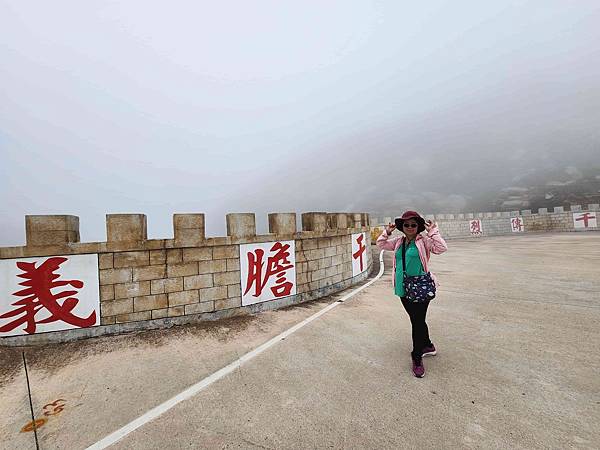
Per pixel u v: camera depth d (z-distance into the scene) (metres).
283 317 5.41
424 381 3.07
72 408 2.77
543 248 14.94
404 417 2.50
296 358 3.71
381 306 5.99
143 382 3.21
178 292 5.04
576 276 7.88
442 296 6.45
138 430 2.44
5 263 4.18
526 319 4.80
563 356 3.50
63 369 3.55
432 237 3.17
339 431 2.35
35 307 4.27
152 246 4.87
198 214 5.22
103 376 3.37
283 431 2.37
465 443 2.17
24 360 3.79
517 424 2.36
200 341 4.34
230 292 5.47
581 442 2.14
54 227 4.38
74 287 4.44
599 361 3.35
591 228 26.64
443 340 4.11
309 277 6.62
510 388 2.88
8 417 2.66
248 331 4.72
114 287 4.66
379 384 3.04
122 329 4.68
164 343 4.28
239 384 3.12
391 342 4.16
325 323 5.02
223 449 2.19
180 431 2.41
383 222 22.83
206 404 2.78
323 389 2.98
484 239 24.47
